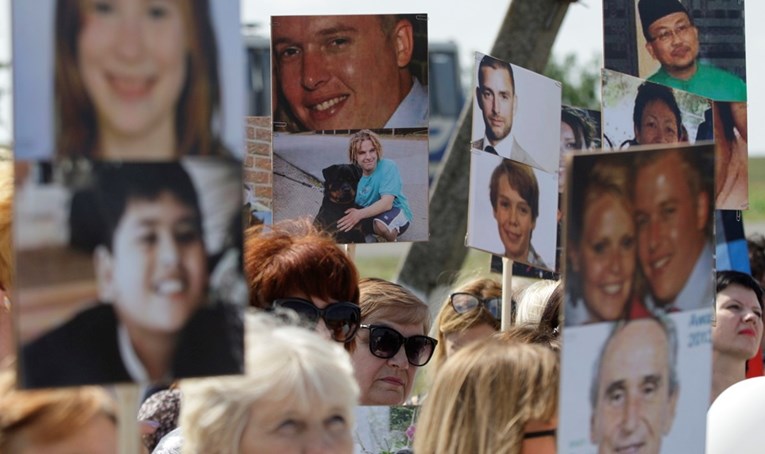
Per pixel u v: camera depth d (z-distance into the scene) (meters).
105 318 4.14
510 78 9.80
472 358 5.75
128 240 4.16
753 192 56.16
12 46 4.12
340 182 9.39
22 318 4.07
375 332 8.76
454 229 15.73
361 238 9.41
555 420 5.60
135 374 4.16
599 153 4.70
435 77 44.75
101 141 4.18
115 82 4.19
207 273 4.23
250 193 9.37
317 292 7.64
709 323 5.06
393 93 9.45
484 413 5.63
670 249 4.89
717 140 10.89
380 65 9.43
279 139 9.31
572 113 11.30
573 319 4.72
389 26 9.41
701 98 10.62
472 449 5.65
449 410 5.73
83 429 4.93
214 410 5.41
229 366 4.23
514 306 10.70
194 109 4.24
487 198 9.64
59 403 4.89
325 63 9.36
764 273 12.46
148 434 7.55
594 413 4.83
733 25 10.95
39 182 4.10
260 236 7.91
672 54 10.81
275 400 5.38
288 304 7.58
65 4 4.16
